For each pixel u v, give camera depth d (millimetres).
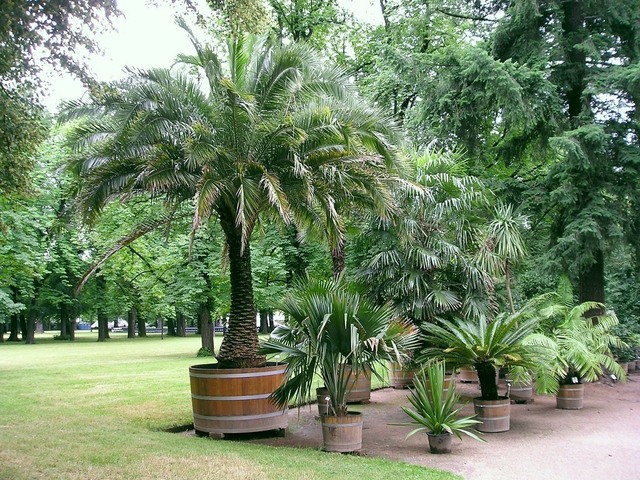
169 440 7176
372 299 11305
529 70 13375
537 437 8172
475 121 14805
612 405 11055
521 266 14625
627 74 13164
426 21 17719
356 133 8273
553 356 8914
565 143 12617
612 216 13352
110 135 8633
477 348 8438
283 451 6891
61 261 29094
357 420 7094
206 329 24219
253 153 8227
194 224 7074
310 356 7082
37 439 6902
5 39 6086
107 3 6293
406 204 11016
